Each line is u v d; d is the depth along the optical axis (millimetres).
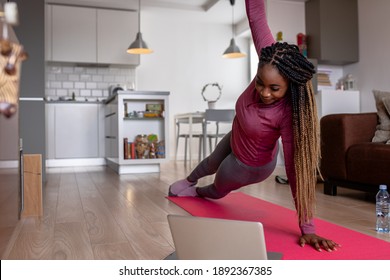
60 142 5957
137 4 6238
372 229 1976
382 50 5148
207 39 7262
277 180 3791
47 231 1979
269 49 1442
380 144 2668
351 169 2824
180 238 1013
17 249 1668
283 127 1657
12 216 1861
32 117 3703
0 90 368
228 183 2297
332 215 2309
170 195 2988
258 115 1668
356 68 5664
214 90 7281
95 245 1726
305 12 5852
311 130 1539
